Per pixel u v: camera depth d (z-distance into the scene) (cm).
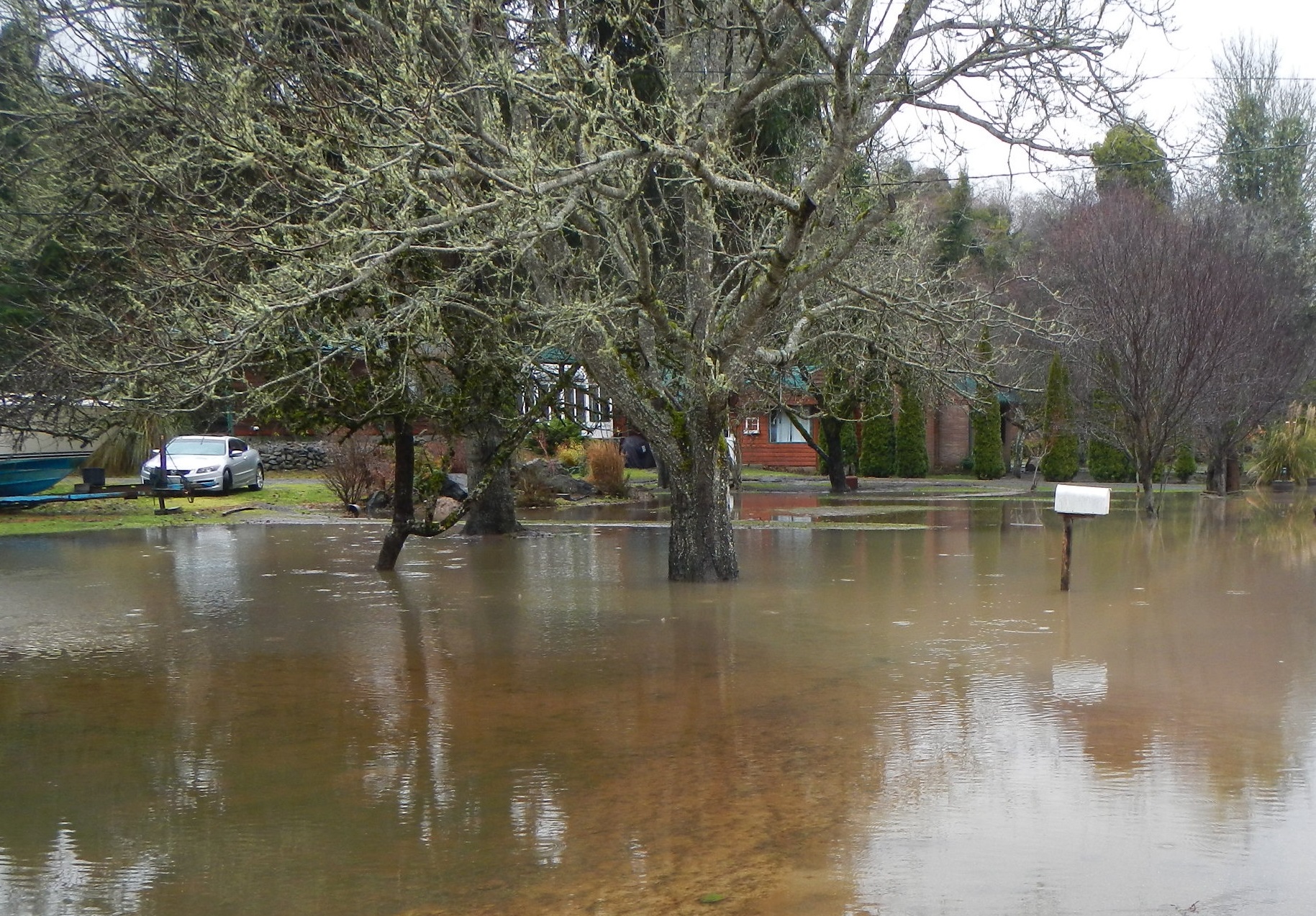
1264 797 623
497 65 1028
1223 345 2558
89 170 1542
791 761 689
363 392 1367
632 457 4281
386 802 621
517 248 1071
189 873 527
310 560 1716
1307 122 4075
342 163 1286
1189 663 964
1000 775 662
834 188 1227
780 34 1479
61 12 1375
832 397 2159
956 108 1298
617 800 621
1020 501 3083
